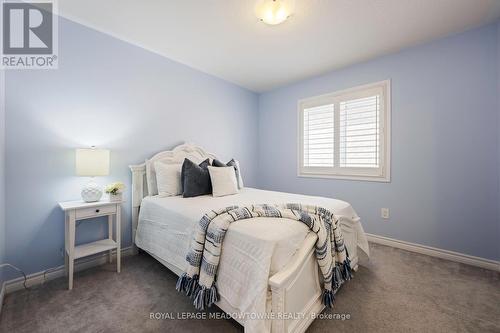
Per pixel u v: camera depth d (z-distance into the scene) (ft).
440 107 7.68
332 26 6.93
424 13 6.32
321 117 10.74
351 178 9.76
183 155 9.27
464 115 7.27
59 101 6.44
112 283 6.07
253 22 6.78
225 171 8.27
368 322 4.61
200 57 9.06
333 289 4.82
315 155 11.00
